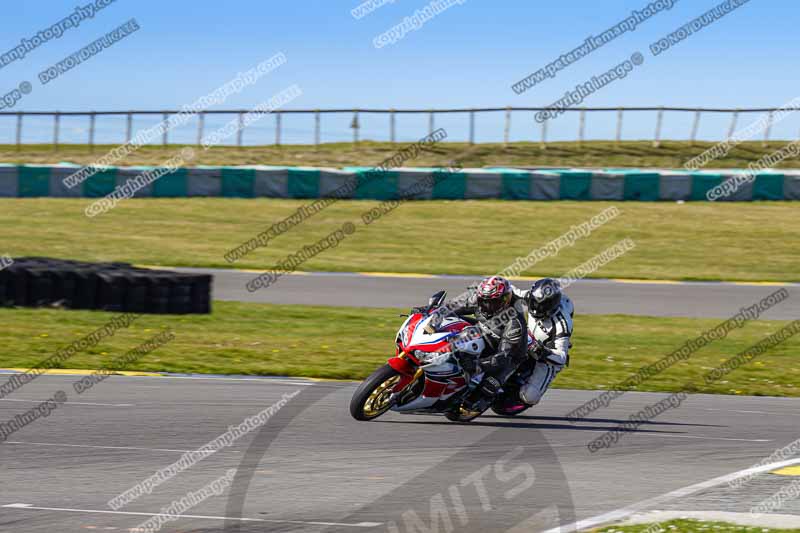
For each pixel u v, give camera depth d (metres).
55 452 26.58
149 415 32.09
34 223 100.88
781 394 43.84
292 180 120.38
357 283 78.38
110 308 59.28
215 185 119.81
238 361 45.22
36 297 59.66
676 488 25.44
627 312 68.94
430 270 85.94
